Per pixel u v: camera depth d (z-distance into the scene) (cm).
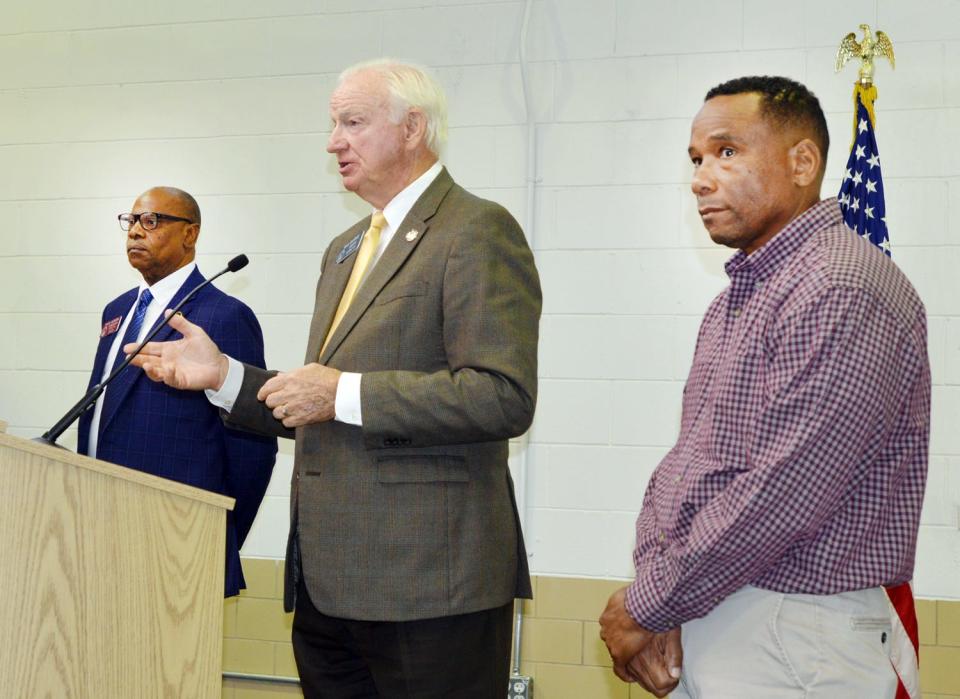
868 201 247
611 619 146
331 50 352
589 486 320
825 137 151
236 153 356
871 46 254
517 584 189
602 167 327
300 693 334
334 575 171
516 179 333
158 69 364
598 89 329
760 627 133
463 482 174
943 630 295
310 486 177
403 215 193
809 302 131
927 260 303
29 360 362
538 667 318
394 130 192
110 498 133
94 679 129
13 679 120
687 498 139
